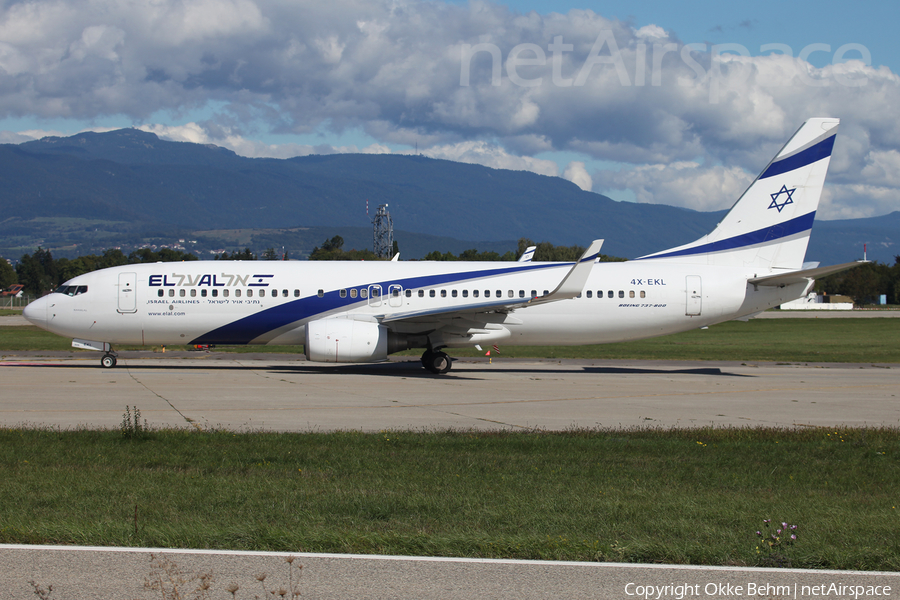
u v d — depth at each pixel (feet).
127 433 109.60
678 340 421.59
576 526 66.49
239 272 224.12
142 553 57.36
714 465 98.27
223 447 104.01
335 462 95.25
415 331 221.66
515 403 160.45
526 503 74.64
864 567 57.62
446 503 73.92
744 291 235.20
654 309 232.73
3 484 79.97
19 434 110.32
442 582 52.60
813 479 91.15
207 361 254.47
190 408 145.28
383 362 257.34
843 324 612.29
